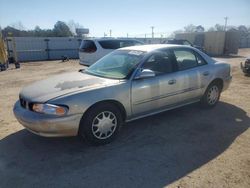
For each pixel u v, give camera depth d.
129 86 3.96
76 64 18.11
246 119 4.91
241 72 11.48
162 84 4.38
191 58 5.06
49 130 3.39
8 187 2.80
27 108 3.61
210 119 4.91
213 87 5.46
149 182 2.87
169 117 5.02
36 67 16.20
